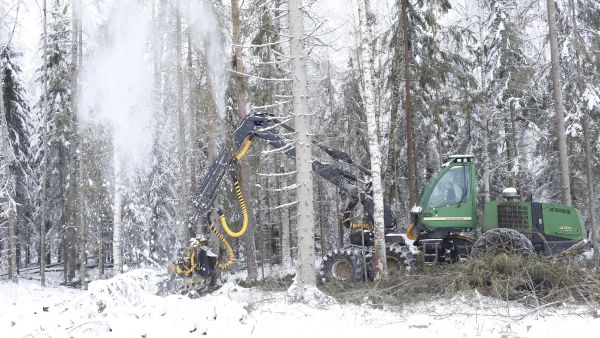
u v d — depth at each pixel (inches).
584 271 379.6
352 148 885.2
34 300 558.6
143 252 878.4
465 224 485.1
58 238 1133.1
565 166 621.0
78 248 1055.6
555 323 295.3
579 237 448.1
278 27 575.5
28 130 1027.9
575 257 439.8
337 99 924.6
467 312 334.3
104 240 1016.2
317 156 772.0
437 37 727.1
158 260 877.8
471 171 493.0
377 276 429.7
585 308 339.6
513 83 783.1
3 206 859.4
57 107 973.8
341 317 330.6
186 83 697.6
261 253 949.8
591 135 728.3
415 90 738.2
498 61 831.1
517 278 367.9
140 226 883.4
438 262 490.0
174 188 879.1
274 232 1198.3
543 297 359.6
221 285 523.8
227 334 293.4
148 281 377.4
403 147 831.7
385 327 305.9
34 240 1122.0
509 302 361.7
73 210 942.4
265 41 589.3
